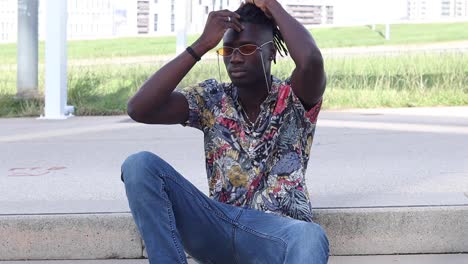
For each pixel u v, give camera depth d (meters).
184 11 13.64
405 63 13.58
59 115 11.22
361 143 7.68
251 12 3.51
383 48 16.88
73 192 5.27
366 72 13.41
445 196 4.63
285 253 3.19
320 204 4.43
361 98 12.06
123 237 4.30
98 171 6.28
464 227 4.26
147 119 3.50
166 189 3.29
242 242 3.33
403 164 6.22
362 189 5.03
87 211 4.40
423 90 12.39
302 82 3.41
